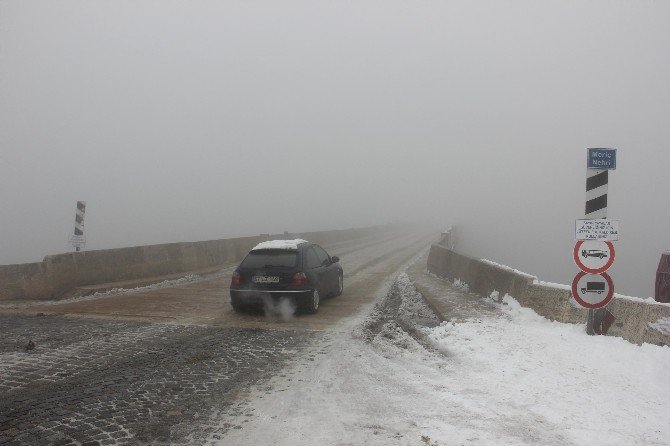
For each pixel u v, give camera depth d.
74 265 13.04
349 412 5.01
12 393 5.41
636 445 4.33
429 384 5.88
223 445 4.27
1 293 11.70
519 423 4.75
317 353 7.26
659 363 6.26
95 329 8.67
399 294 13.56
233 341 7.96
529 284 9.52
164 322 9.38
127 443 4.26
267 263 10.34
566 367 6.43
